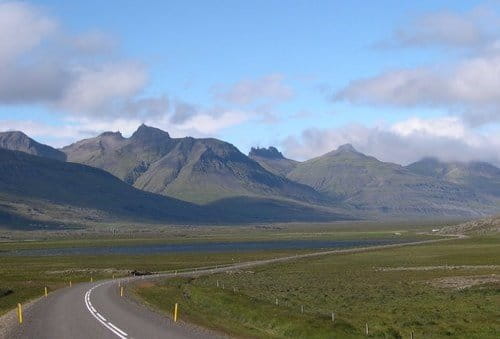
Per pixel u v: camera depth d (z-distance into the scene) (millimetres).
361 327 41531
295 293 71562
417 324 44500
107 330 34812
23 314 44344
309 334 36469
